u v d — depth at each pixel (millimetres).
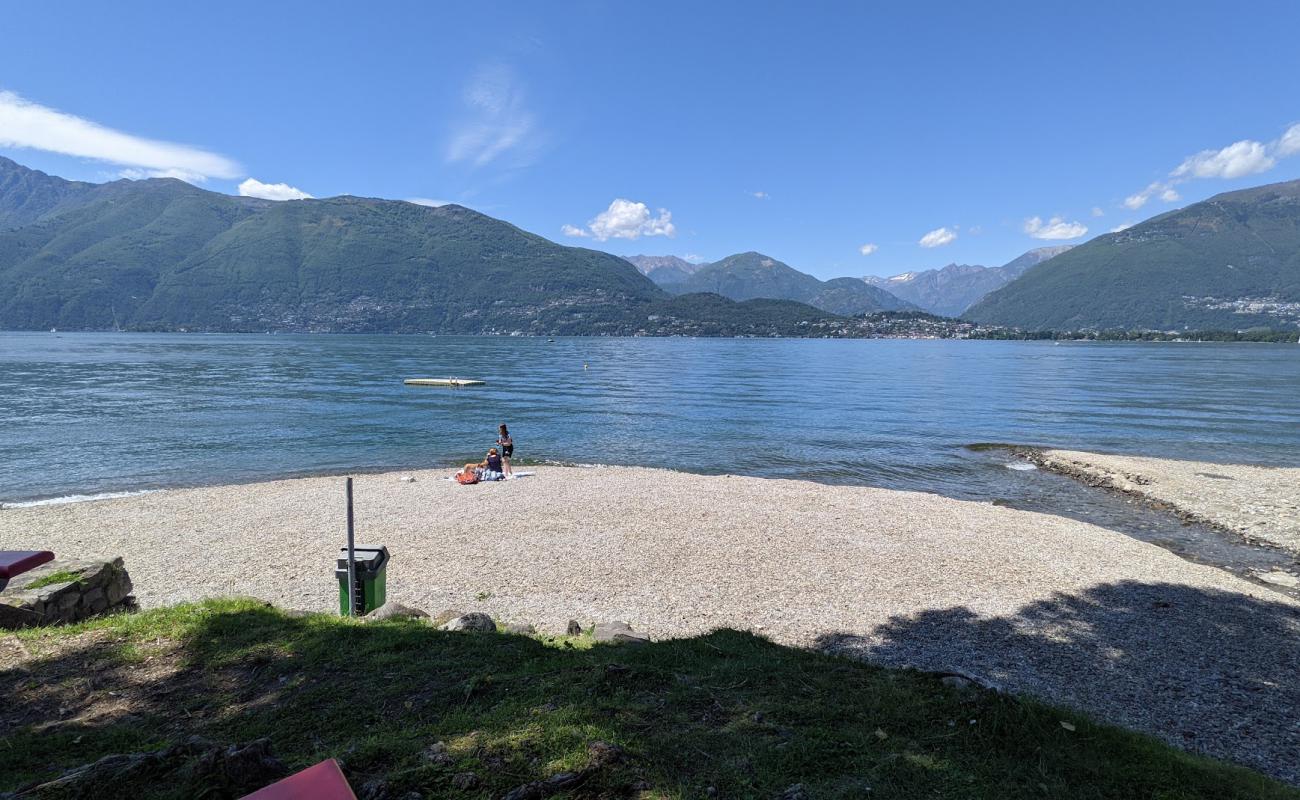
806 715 5602
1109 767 5172
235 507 19875
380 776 4145
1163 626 11695
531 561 14844
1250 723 8406
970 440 35969
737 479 24828
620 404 51969
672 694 5781
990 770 4879
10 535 16984
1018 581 13992
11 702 5590
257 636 7152
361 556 10172
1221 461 30641
